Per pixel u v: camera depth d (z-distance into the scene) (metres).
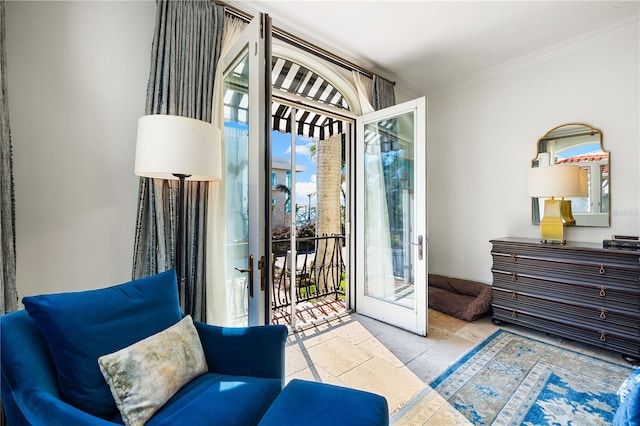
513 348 2.37
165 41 1.80
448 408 1.66
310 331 2.79
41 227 1.56
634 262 2.10
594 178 2.77
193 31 1.91
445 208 3.89
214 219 1.97
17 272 1.50
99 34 1.72
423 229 2.66
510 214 3.33
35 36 1.54
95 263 1.71
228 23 2.12
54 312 1.00
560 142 2.97
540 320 2.56
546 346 2.40
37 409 0.84
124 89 1.80
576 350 2.32
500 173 3.40
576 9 2.39
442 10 2.38
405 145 2.86
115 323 1.12
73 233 1.65
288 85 2.93
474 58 3.16
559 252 2.46
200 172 1.43
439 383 1.90
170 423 0.95
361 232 3.27
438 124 3.94
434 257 4.02
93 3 1.71
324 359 2.23
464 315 2.98
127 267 1.81
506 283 2.79
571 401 1.70
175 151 1.36
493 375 1.98
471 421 1.56
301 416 0.92
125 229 1.81
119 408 0.96
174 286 1.43
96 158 1.71
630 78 2.60
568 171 2.46
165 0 1.81
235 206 1.91
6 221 1.29
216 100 2.00
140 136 1.40
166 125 1.36
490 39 2.80
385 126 3.04
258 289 1.57
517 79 3.25
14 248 1.35
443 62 3.25
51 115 1.58
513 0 2.27
